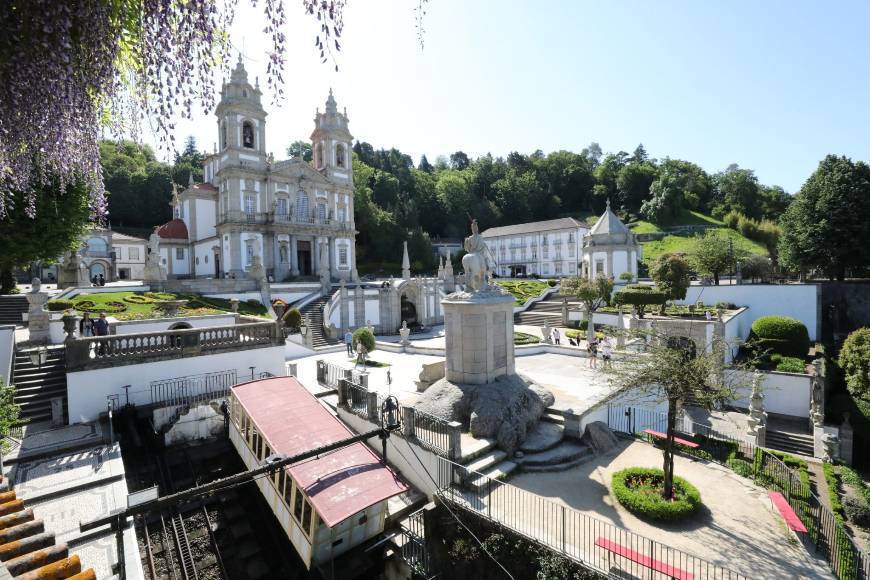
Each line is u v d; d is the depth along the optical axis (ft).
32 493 31.22
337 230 167.94
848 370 67.05
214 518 36.81
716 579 24.58
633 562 25.29
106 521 17.49
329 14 13.55
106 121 15.39
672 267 104.58
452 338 43.29
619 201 353.72
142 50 13.89
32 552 16.42
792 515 28.89
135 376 46.24
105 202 18.95
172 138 14.42
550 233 259.39
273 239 149.38
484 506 31.30
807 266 128.98
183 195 163.43
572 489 34.22
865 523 40.42
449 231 310.45
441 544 31.99
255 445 36.65
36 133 13.97
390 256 238.27
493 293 43.55
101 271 177.68
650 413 54.90
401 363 78.33
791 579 24.72
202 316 68.39
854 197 118.42
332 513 27.37
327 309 111.45
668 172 309.83
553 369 68.90
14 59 12.20
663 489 32.32
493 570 29.07
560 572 25.91
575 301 148.25
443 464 34.24
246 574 32.73
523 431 40.01
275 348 56.24
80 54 13.11
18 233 54.70
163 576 31.76
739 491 35.04
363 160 306.35
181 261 161.17
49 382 47.29
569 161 386.52
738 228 247.91
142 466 40.14
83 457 36.78
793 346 88.22
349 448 33.50
